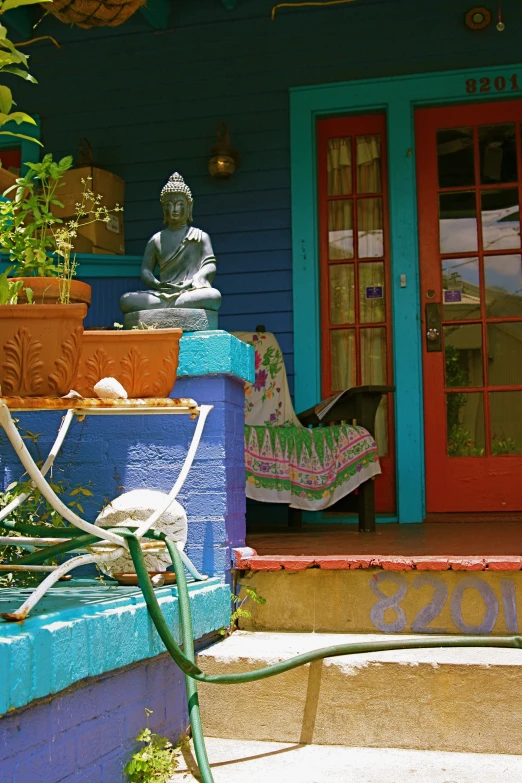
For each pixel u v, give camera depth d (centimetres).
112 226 575
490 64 551
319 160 586
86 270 536
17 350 216
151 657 244
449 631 294
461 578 295
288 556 313
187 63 592
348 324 576
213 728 269
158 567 280
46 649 185
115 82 600
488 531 457
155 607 228
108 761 220
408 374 550
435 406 553
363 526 469
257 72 582
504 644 228
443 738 254
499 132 563
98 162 596
